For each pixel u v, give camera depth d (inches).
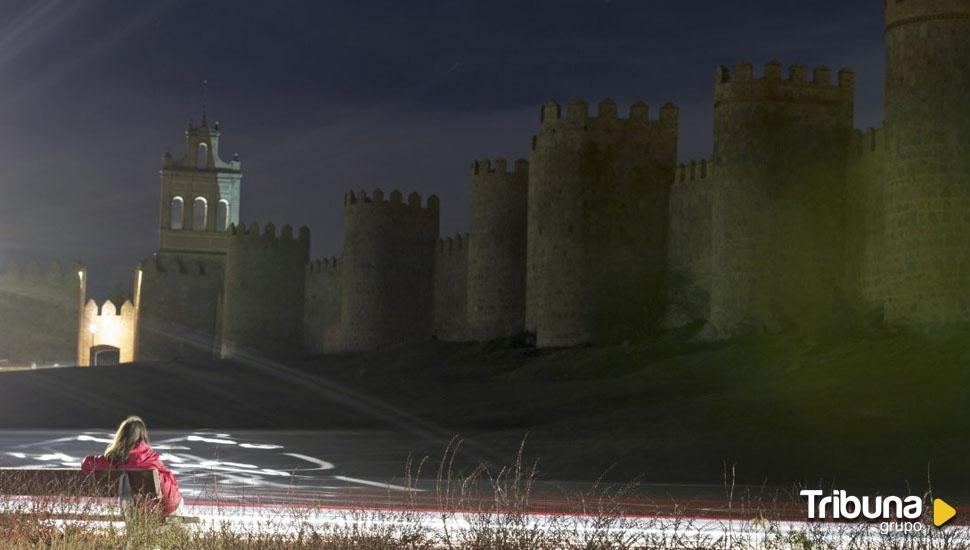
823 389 3034.0
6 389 4653.1
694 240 4736.7
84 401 4259.4
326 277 7027.6
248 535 1133.1
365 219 6314.0
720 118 4202.8
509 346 5068.9
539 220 4977.9
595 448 2588.6
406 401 3973.9
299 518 1258.0
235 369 5526.6
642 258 4881.9
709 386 3476.9
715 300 4212.6
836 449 2404.0
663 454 2461.9
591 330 4827.8
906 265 3496.6
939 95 3432.6
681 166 4847.4
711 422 2807.6
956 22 3432.6
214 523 1232.2
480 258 5541.3
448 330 6235.2
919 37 3469.5
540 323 4958.2
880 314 3750.0
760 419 2758.4
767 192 4119.1
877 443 2425.0
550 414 3356.3
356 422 3491.6
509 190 5492.1
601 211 4862.2
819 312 4111.7
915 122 3472.0
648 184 4904.0
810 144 4163.4
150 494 1208.2
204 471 2356.1
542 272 4950.8
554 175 4918.8
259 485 2063.2
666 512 1622.8
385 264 6294.3
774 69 4148.6
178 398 4301.2
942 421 2561.5
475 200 5580.7
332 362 5703.7
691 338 4301.2
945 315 3410.4
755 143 4133.9
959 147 3422.7
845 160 4190.5
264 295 7140.8
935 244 3432.6
